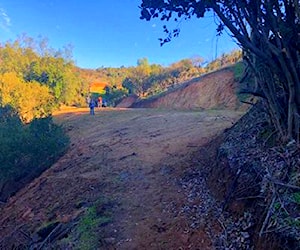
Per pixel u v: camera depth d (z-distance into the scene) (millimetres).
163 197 8250
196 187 8180
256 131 7328
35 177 14766
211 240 5785
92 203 8727
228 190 6629
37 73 35906
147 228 6984
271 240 4219
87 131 20234
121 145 14375
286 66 5629
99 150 14539
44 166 15383
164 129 15828
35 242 8109
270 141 6375
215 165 8078
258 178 5672
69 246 6996
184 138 12930
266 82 6203
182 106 32625
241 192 6039
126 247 6488
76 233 7379
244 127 8320
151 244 6422
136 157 11984
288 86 5785
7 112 22516
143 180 9703
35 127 16391
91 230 7285
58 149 16203
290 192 4488
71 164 13836
